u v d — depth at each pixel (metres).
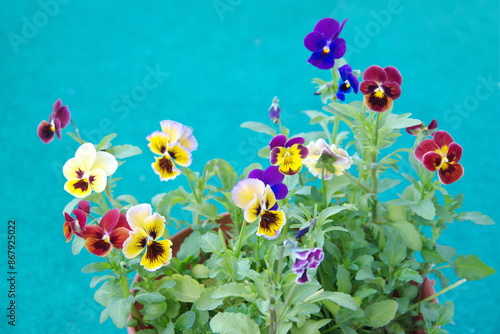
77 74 1.73
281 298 0.89
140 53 1.79
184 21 1.89
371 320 0.91
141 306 0.95
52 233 1.36
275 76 1.70
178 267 0.95
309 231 0.86
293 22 1.86
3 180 1.46
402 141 1.48
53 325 1.23
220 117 1.58
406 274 0.92
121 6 1.95
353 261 0.94
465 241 1.33
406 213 0.98
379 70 0.90
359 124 0.94
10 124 1.59
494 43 1.78
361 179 0.99
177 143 0.91
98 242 0.86
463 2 1.90
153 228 0.87
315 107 1.59
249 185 0.84
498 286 1.28
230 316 0.86
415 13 1.88
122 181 1.43
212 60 1.76
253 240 0.96
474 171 1.45
